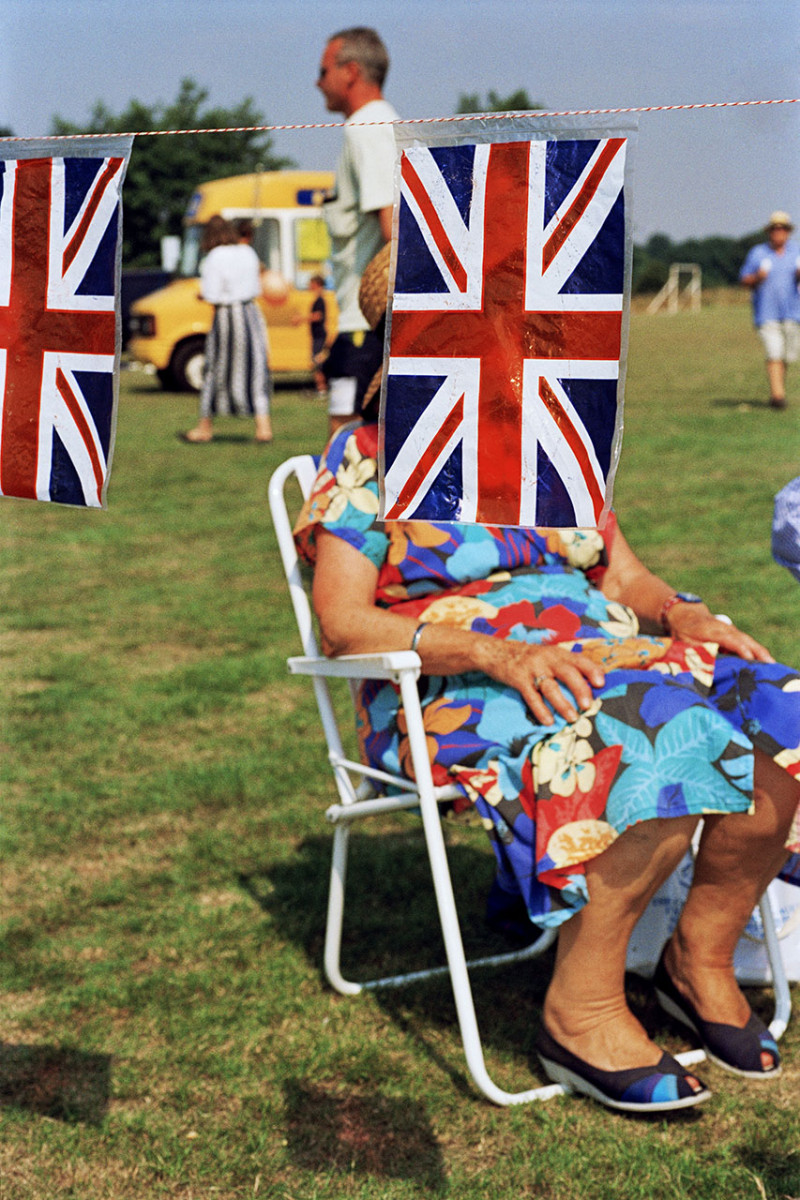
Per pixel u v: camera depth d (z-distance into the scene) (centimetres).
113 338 194
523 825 222
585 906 221
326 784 389
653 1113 227
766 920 256
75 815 366
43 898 316
